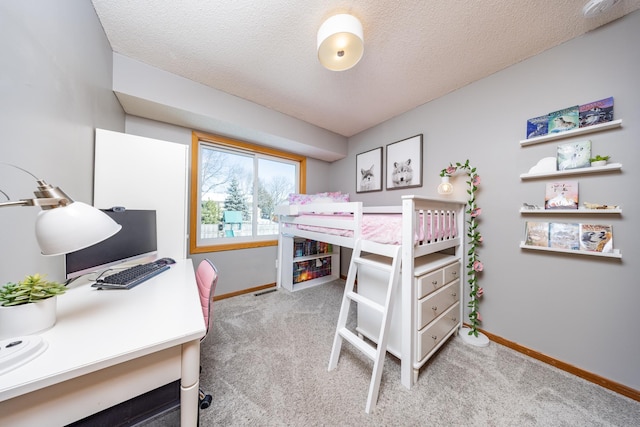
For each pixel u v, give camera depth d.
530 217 1.60
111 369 0.59
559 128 1.47
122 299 0.94
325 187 3.61
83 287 1.10
